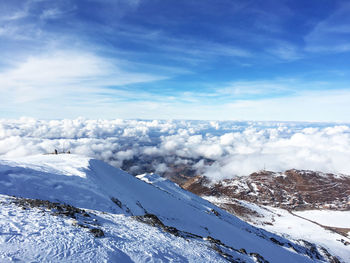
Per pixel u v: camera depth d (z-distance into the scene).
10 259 9.84
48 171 37.50
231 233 55.69
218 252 23.47
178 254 17.55
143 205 47.94
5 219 14.00
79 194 33.38
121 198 42.44
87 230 15.70
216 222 63.09
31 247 11.30
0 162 33.44
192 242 23.28
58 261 10.79
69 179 37.50
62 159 56.72
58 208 19.86
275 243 81.06
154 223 26.20
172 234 23.92
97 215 22.23
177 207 60.97
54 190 31.28
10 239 11.53
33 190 28.89
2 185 26.62
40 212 17.36
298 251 82.62
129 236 17.84
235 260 23.23
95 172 49.22
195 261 17.41
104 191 39.56
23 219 14.76
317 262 76.25
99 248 13.45
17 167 33.06
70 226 15.61
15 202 18.77
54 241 12.58
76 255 11.82
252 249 48.06
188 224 46.94
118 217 24.55
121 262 12.91
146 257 14.67
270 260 46.41
